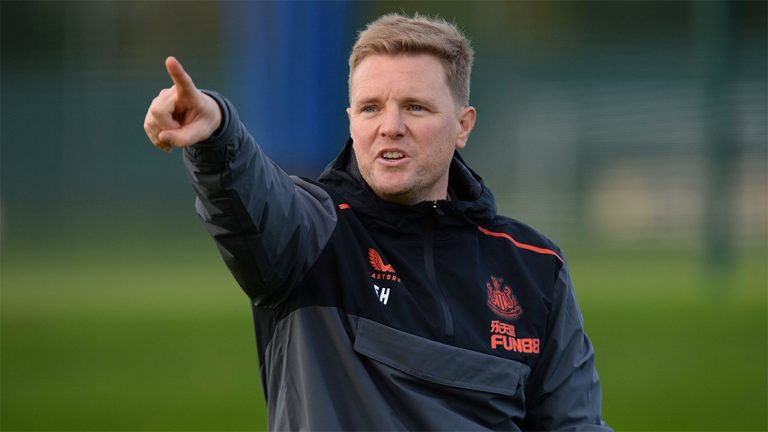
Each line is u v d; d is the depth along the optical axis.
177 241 54.41
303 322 9.59
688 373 28.14
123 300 41.75
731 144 46.78
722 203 46.22
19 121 55.59
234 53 53.59
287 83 50.88
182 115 8.38
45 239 55.06
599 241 52.03
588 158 52.16
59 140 55.28
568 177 52.19
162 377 27.81
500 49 52.38
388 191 10.02
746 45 47.38
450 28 10.48
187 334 34.19
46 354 31.41
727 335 33.62
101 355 31.02
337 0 50.84
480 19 52.66
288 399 9.55
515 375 10.13
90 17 55.59
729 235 45.84
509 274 10.70
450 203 10.23
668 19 51.94
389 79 10.00
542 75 52.34
